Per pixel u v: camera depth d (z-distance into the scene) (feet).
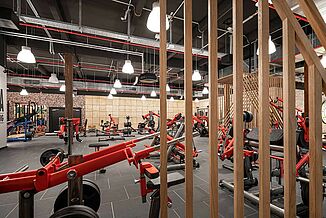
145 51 21.68
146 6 13.51
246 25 16.06
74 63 26.12
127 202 7.66
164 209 3.22
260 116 3.53
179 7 13.15
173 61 23.68
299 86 25.55
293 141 3.62
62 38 17.95
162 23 3.24
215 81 3.47
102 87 36.19
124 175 11.23
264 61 3.52
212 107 3.44
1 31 14.75
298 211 6.37
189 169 3.33
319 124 3.76
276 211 6.40
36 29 17.10
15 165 13.10
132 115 47.32
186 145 3.32
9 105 35.78
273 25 14.74
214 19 3.47
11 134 29.71
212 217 3.42
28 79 30.91
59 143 23.49
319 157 3.76
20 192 4.65
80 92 39.45
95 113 44.42
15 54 23.26
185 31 3.32
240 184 3.49
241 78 3.50
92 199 6.43
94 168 5.10
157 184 4.72
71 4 13.39
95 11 14.26
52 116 40.68
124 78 38.88
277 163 10.92
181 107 51.01
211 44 3.45
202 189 9.05
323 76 3.78
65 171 4.92
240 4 3.49
